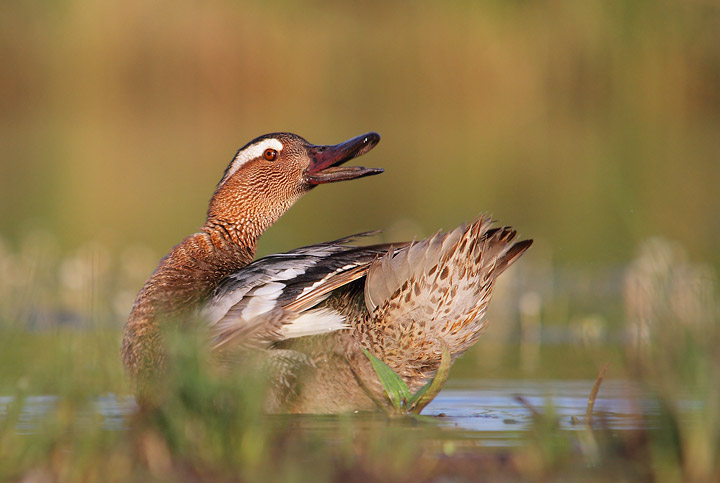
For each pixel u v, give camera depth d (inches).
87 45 1397.6
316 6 1358.3
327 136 1088.2
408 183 949.8
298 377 283.7
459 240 270.8
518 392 340.5
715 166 925.8
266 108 1375.5
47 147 1158.3
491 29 1242.6
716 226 681.0
